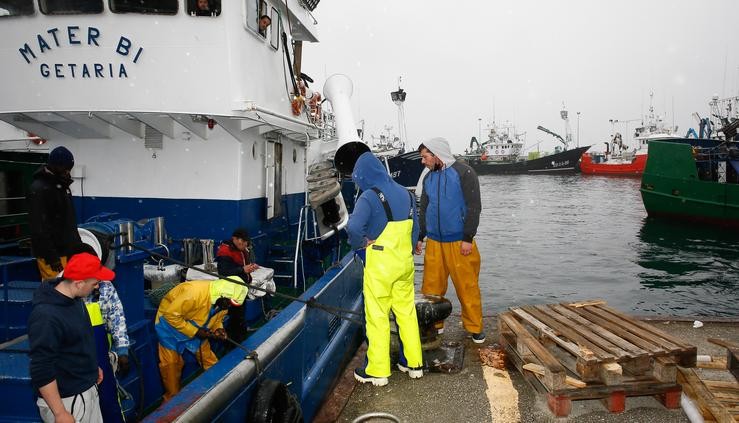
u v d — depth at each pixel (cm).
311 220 808
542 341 428
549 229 2219
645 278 1320
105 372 296
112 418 301
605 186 5012
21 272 507
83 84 511
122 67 507
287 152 755
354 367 475
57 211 351
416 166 2572
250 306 531
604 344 371
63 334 245
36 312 240
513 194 4291
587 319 439
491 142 7888
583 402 388
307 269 698
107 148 586
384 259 404
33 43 505
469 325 511
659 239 1923
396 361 482
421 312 473
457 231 484
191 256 554
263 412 279
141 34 500
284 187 740
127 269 379
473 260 491
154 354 402
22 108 522
